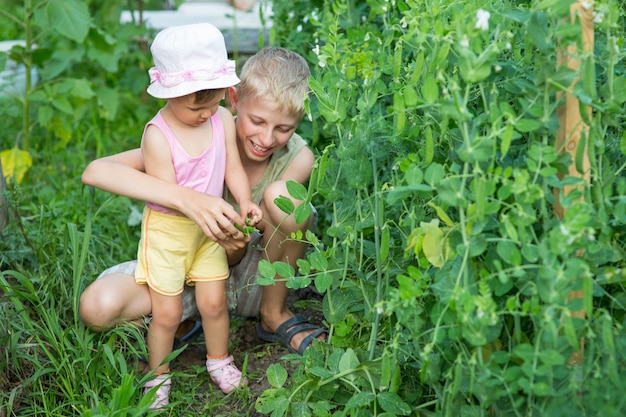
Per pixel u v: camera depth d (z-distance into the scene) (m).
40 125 4.26
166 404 2.38
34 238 2.99
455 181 1.76
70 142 4.55
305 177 2.63
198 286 2.46
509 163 1.95
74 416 2.27
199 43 2.20
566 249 1.65
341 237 2.33
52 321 2.45
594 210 1.84
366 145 2.20
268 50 2.46
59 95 4.21
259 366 2.64
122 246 3.36
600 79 2.02
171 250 2.37
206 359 2.69
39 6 4.20
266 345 2.75
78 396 2.29
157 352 2.46
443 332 1.81
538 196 1.69
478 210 1.71
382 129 2.22
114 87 5.24
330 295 2.36
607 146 2.07
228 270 2.54
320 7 3.37
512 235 1.70
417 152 2.20
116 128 4.73
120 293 2.41
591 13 1.73
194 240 2.39
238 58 4.64
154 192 2.29
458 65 1.88
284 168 2.60
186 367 2.65
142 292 2.46
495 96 1.87
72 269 2.73
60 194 3.71
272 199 2.47
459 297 1.71
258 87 2.32
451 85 1.71
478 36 1.77
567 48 1.74
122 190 2.33
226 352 2.53
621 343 1.80
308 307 3.00
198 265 2.45
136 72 5.11
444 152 2.14
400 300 1.96
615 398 1.67
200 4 5.94
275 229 2.48
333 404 2.25
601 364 1.81
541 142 1.89
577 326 1.71
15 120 4.66
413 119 2.24
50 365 2.44
